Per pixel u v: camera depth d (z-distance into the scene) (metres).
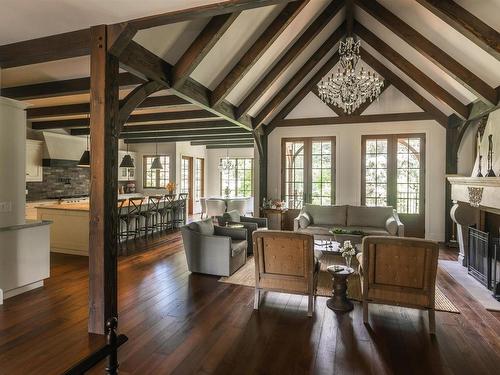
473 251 4.67
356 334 2.95
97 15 2.71
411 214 7.25
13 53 3.21
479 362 2.52
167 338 2.84
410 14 4.51
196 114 6.14
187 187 12.00
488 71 4.37
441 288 4.22
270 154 8.18
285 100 7.76
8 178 3.68
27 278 3.89
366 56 7.23
